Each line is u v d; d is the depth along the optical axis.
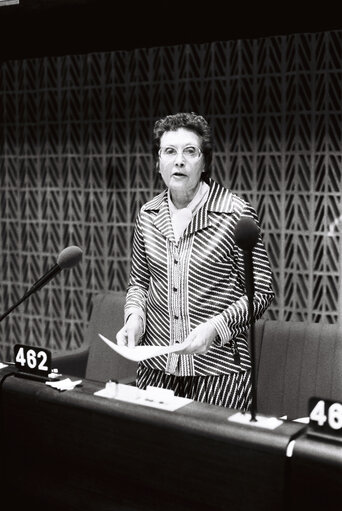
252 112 4.26
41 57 4.95
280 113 4.17
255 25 3.91
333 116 4.04
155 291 2.43
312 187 4.12
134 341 2.31
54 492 2.08
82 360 4.11
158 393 2.01
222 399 2.33
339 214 4.09
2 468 2.20
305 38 4.06
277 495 1.70
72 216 5.03
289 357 3.52
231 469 1.75
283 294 4.28
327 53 3.98
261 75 4.20
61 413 2.04
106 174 4.82
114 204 4.81
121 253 4.86
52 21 4.02
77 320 5.10
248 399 2.39
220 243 2.32
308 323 3.55
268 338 3.60
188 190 2.34
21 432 2.14
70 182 4.99
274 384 3.54
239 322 2.24
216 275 2.34
